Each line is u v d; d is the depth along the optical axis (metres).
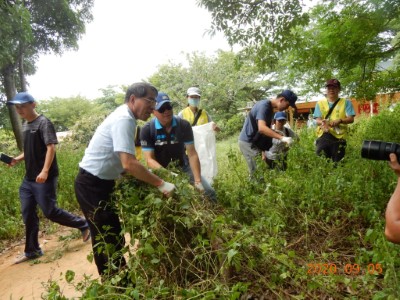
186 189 2.70
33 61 14.45
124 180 2.90
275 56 6.67
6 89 11.96
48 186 4.34
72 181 6.73
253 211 3.31
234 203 3.32
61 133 24.89
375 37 6.61
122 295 2.10
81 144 14.97
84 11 13.95
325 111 5.54
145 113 2.78
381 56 6.76
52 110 30.48
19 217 5.72
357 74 7.53
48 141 4.18
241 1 5.73
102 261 2.97
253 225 2.92
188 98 5.00
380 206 3.38
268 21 5.98
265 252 2.34
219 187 3.84
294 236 3.31
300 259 2.69
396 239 1.42
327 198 3.57
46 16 12.76
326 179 3.82
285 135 5.55
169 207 2.60
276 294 2.23
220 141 16.97
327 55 6.81
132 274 2.35
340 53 6.67
